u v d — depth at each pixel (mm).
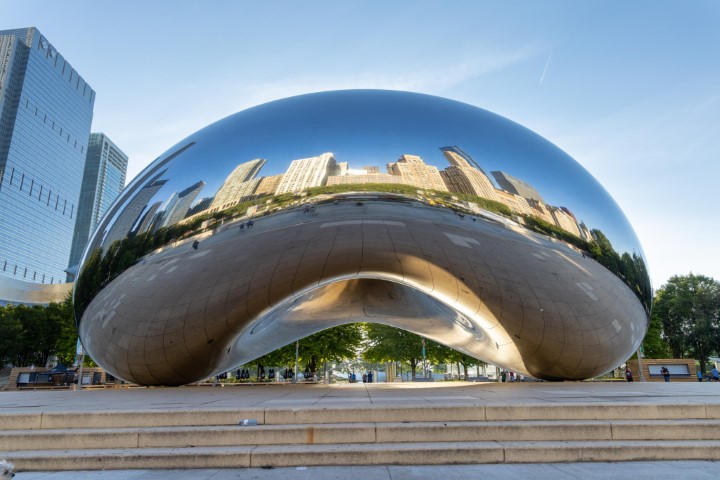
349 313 13469
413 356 40938
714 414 5461
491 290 9734
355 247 9523
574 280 9820
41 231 179000
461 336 12656
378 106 10367
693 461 4656
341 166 9617
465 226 9477
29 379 36469
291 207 9477
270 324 12164
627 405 5477
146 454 4621
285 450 4637
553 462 4648
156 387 12219
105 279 10102
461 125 10273
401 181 9539
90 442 4984
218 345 10578
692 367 33281
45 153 181500
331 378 50125
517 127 11023
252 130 10180
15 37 171125
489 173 9805
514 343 10688
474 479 4016
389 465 4562
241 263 9531
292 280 9781
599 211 10320
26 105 171875
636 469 4340
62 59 193000
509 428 5047
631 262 10594
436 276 9945
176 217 9695
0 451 4973
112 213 10727
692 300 57156
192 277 9586
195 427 5199
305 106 10492
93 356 11570
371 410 5398
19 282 87250
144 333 10086
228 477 4148
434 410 5414
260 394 8828
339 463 4586
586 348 10570
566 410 5445
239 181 9688
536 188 9914
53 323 50469
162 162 10719
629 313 10742
